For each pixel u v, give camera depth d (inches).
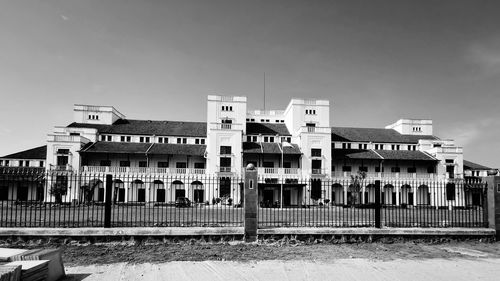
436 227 551.5
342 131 2279.8
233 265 380.2
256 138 2070.6
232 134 1859.0
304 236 493.7
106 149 1772.9
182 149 1888.5
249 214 490.3
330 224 595.5
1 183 1662.2
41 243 446.0
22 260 312.5
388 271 367.2
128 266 370.9
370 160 2015.3
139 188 1718.8
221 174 1755.7
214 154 1836.9
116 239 459.5
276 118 2405.3
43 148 2095.2
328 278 341.1
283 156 1951.3
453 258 426.6
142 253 421.4
